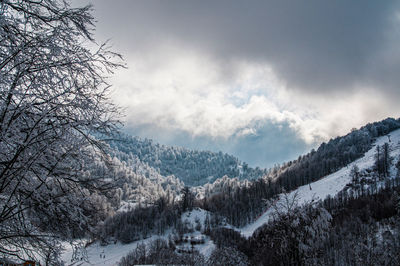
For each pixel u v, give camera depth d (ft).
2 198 12.34
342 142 646.33
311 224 41.19
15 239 13.38
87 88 14.39
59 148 13.14
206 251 215.51
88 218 14.32
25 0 14.01
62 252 13.73
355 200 242.99
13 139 11.64
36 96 12.87
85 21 15.62
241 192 497.46
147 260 162.81
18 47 12.43
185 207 424.05
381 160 416.26
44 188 13.21
